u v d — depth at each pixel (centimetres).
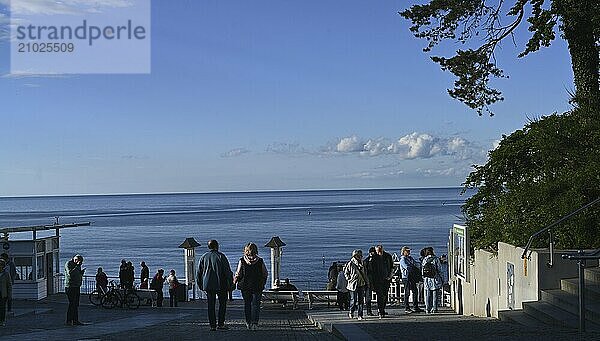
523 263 1800
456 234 2656
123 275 3634
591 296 1552
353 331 1588
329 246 8831
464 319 1950
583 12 2194
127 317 2670
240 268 1847
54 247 3775
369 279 2277
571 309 1523
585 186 2066
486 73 2495
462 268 2558
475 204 2486
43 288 3666
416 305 2553
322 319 2266
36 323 2269
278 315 3045
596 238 1992
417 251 7775
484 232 2367
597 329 1359
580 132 2259
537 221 2044
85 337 1684
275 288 3431
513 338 1284
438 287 2520
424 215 16200
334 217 16112
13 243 3578
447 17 2458
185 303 3803
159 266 7119
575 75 2433
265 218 16425
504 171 2408
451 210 18750
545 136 2278
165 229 13212
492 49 2495
